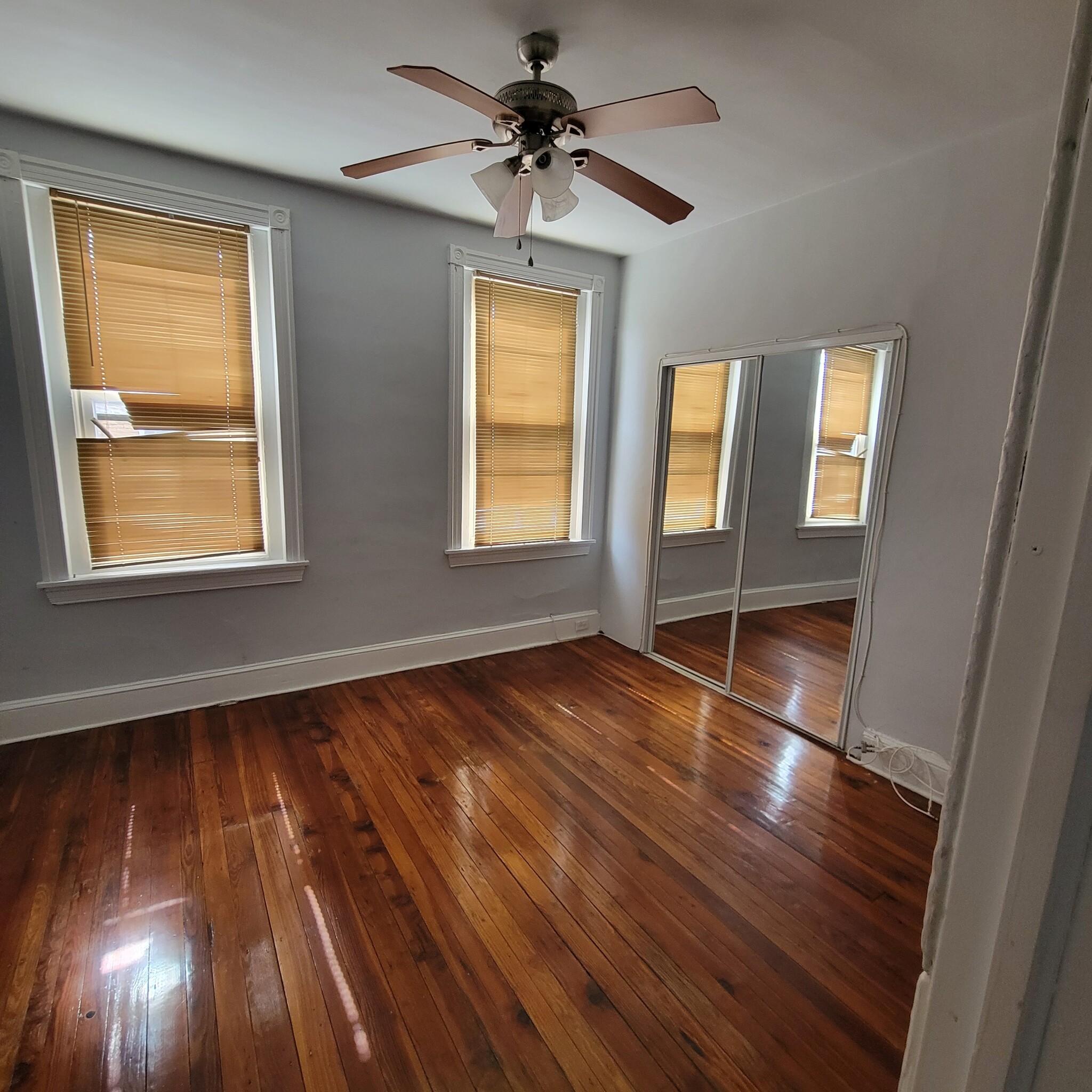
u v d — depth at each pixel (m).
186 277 2.68
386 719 2.93
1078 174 0.34
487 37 1.76
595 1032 1.44
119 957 1.59
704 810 2.29
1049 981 0.36
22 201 2.32
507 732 2.85
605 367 3.93
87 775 2.38
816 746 2.80
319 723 2.87
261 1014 1.46
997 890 0.39
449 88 1.50
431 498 3.44
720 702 3.23
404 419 3.27
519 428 3.71
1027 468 0.37
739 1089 1.32
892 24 1.63
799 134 2.22
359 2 1.62
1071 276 0.34
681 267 3.42
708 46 1.76
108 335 2.57
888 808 2.34
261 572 3.00
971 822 0.41
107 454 2.65
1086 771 0.34
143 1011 1.45
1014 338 2.11
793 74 1.88
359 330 3.07
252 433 2.95
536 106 1.63
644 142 2.31
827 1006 1.52
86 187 2.41
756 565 3.14
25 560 2.52
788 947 1.69
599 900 1.83
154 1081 1.30
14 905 1.75
